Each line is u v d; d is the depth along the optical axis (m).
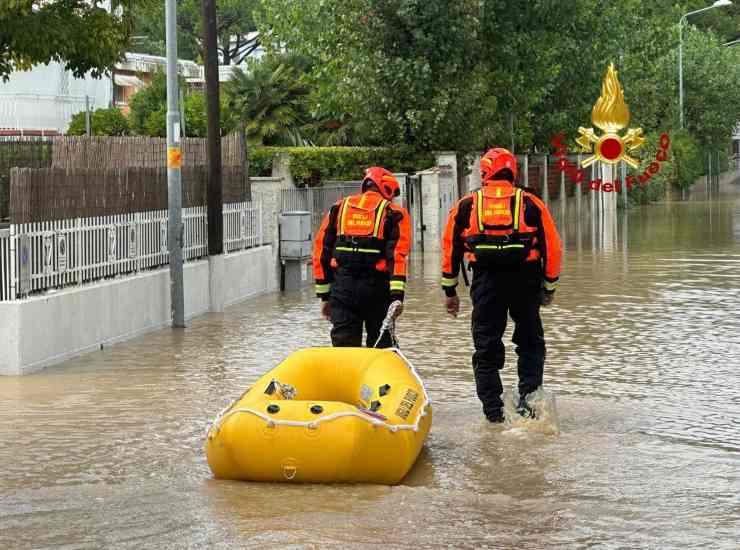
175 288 15.33
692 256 25.58
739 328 14.47
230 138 19.09
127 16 22.86
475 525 6.66
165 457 8.32
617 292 18.66
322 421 7.40
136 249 14.88
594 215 45.41
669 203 58.78
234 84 31.86
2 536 6.52
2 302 11.84
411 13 29.61
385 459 7.43
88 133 34.69
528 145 43.09
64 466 8.10
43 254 12.55
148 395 10.66
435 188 28.42
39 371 12.05
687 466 7.97
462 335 14.21
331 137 33.41
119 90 49.06
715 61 74.44
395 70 29.89
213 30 16.73
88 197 13.63
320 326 15.34
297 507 7.00
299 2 32.81
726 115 76.19
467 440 8.78
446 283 9.47
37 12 22.16
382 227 9.52
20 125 39.56
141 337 14.48
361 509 6.96
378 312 9.66
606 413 9.69
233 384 11.20
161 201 15.66
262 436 7.39
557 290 19.06
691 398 10.27
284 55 34.31
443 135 30.66
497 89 34.88
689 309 16.38
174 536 6.48
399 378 8.34
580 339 13.72
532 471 7.87
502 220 9.09
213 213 17.06
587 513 6.91
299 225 19.91
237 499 7.19
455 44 30.59
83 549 6.29
